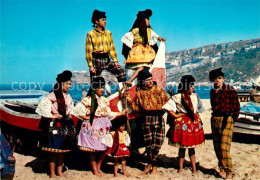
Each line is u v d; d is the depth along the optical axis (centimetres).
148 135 564
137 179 538
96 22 620
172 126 568
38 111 525
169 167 626
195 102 564
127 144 564
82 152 638
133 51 653
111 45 644
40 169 600
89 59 614
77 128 597
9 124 750
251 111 895
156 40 671
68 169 611
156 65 651
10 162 369
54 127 529
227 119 535
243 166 624
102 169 613
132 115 592
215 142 562
